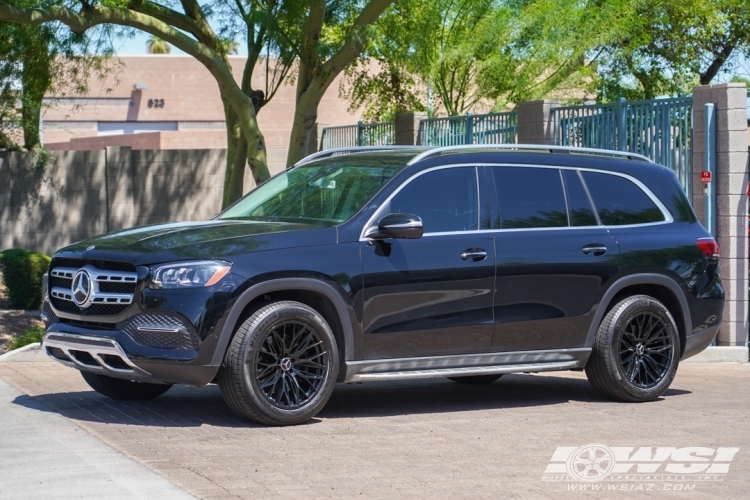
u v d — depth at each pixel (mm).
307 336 7168
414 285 7504
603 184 8578
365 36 13547
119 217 21516
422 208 7699
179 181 21812
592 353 8383
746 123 11453
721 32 24203
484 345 7836
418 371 7652
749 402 8602
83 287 7117
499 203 8008
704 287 8828
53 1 13062
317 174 8258
